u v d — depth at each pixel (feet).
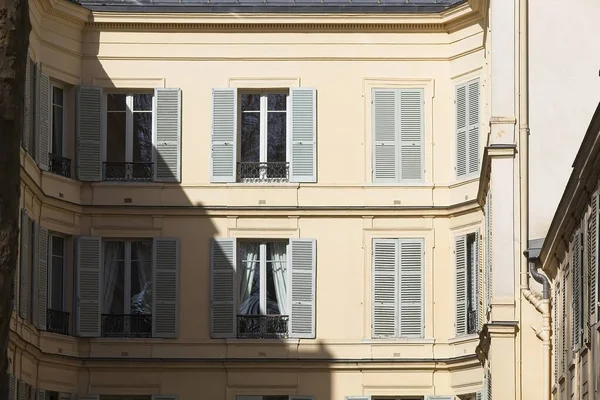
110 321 203.62
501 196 176.24
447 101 205.57
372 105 206.39
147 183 204.64
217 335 203.00
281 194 205.46
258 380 202.49
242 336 203.21
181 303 203.62
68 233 202.49
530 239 175.73
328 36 207.31
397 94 206.28
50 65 201.26
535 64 177.78
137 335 203.51
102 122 205.57
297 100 206.39
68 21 203.72
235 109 206.08
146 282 205.46
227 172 205.46
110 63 206.08
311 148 205.98
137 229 204.54
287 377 202.28
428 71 206.08
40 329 196.24
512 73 177.78
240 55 207.31
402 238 204.33
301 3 206.49
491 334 173.99
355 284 203.92
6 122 80.59
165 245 204.03
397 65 206.59
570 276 147.13
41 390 196.24
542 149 176.76
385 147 205.77
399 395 201.67
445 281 203.41
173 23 206.49
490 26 182.19
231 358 202.28
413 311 203.21
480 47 200.64
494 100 177.78
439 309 203.00
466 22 202.49
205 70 207.21
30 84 194.08
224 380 202.59
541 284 173.88
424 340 202.18
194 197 204.95
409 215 204.13
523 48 177.58
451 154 204.54
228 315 203.21
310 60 207.21
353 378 202.28
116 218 204.33
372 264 204.13
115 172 205.16
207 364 202.28
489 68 186.50
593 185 126.72
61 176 201.57
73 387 201.05
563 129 176.86
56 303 202.18
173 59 206.90
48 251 200.23
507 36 178.19
